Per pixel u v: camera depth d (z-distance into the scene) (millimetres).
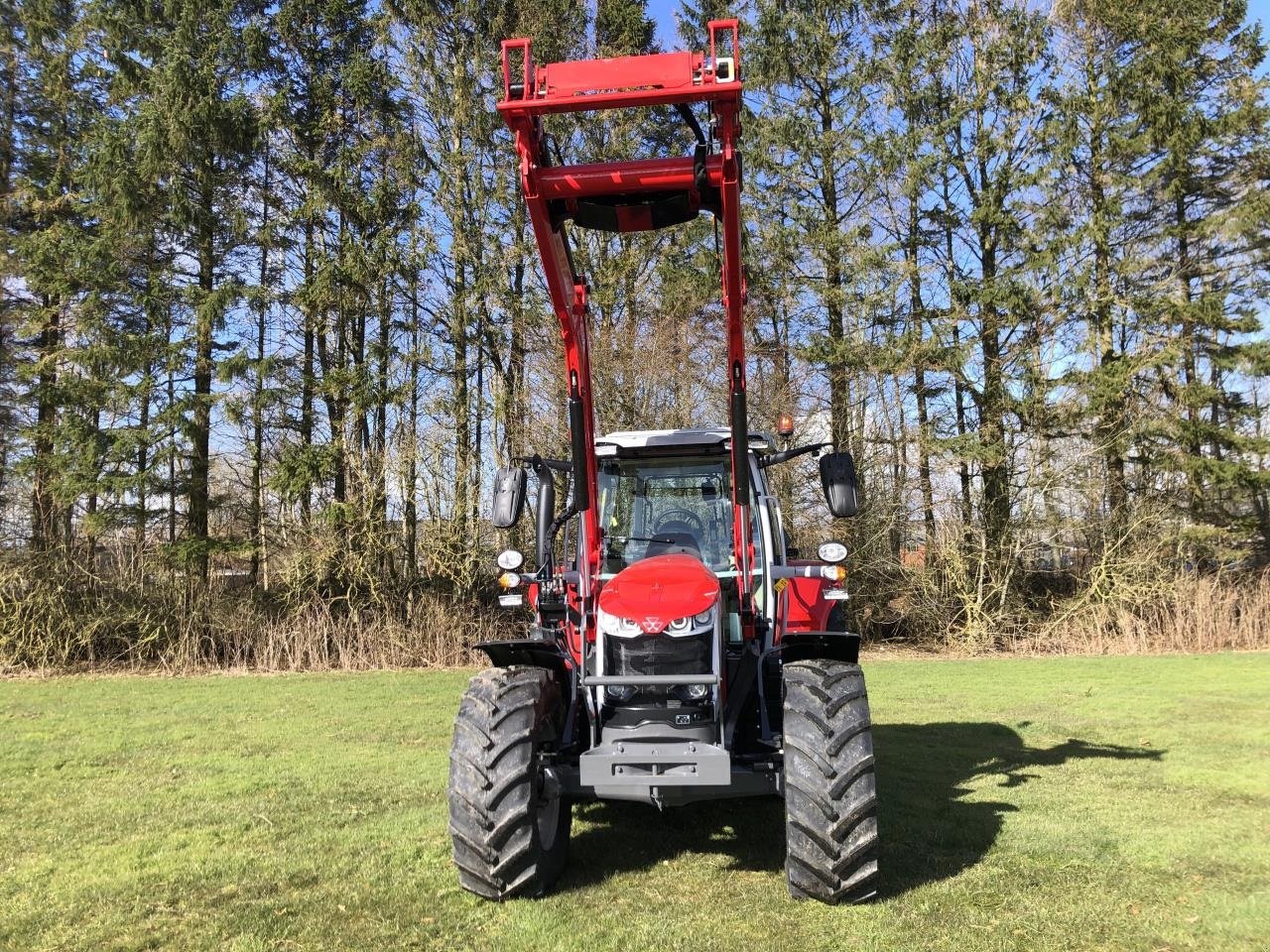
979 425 18484
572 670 4645
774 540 5297
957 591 17594
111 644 14922
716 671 3949
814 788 3799
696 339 17375
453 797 3945
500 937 3576
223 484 16891
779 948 3416
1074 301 18062
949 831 4863
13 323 17172
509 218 18875
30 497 15852
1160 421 17781
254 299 16500
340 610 15930
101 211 15641
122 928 3695
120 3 16969
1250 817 5129
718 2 20359
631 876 4332
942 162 18797
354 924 3734
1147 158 19062
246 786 6168
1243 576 17547
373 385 16812
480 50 19281
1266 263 18938
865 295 18281
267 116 17250
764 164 19031
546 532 5254
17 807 5652
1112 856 4465
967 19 19406
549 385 16859
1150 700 9703
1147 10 18906
